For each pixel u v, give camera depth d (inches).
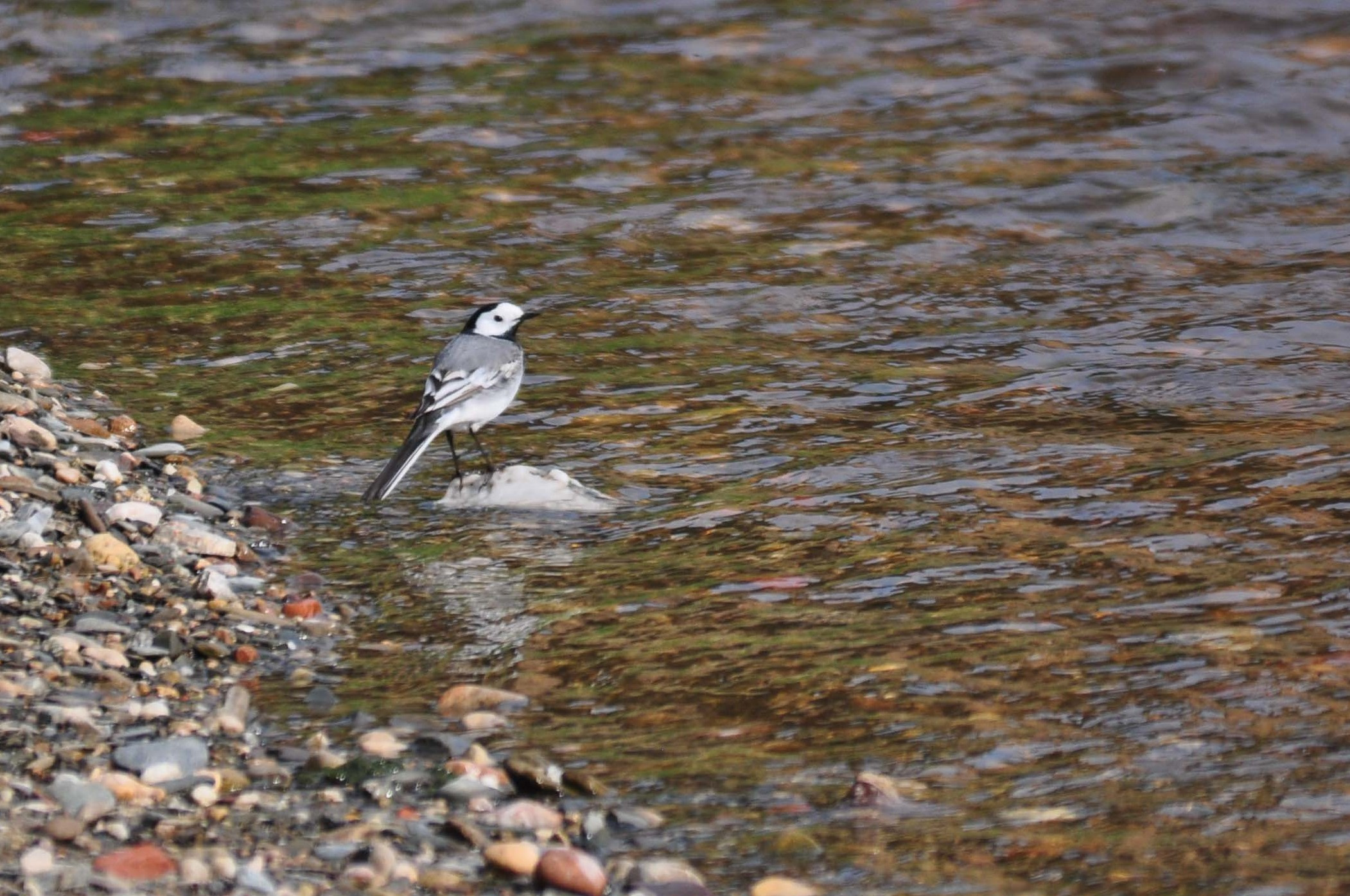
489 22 1264.8
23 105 1081.4
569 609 449.7
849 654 415.8
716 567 477.1
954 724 377.1
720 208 883.4
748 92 1099.9
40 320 711.7
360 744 365.7
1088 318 723.4
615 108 1071.0
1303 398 617.6
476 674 409.4
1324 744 360.5
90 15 1248.8
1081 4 1235.9
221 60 1175.0
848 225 858.1
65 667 389.7
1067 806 338.3
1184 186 908.0
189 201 895.7
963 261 806.5
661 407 623.5
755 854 322.7
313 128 1035.3
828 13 1263.5
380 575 474.0
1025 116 1039.6
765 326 719.7
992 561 472.7
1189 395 624.1
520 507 530.3
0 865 295.9
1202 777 348.5
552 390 642.8
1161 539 483.8
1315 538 479.5
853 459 563.5
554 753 367.6
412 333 705.0
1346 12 1183.6
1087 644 416.2
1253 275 778.2
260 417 608.1
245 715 380.5
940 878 312.2
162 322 714.8
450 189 917.8
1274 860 315.3
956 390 636.1
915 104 1069.1
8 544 453.4
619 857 322.0
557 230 852.0
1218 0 1205.1
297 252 816.3
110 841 312.2
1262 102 1034.7
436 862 316.8
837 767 358.9
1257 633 418.3
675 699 394.3
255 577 468.8
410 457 509.7
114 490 513.0
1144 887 306.8
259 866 306.2
